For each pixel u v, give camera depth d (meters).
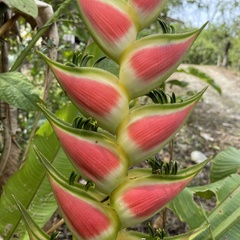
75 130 0.23
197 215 0.47
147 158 0.24
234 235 0.42
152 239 0.25
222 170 0.57
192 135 1.98
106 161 0.24
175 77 3.34
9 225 0.44
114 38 0.24
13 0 0.37
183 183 0.24
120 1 0.24
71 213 0.23
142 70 0.23
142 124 0.24
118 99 0.24
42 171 0.44
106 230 0.24
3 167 0.54
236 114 2.64
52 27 0.52
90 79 0.23
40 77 0.96
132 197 0.24
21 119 0.84
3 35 0.52
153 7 0.24
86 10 0.24
